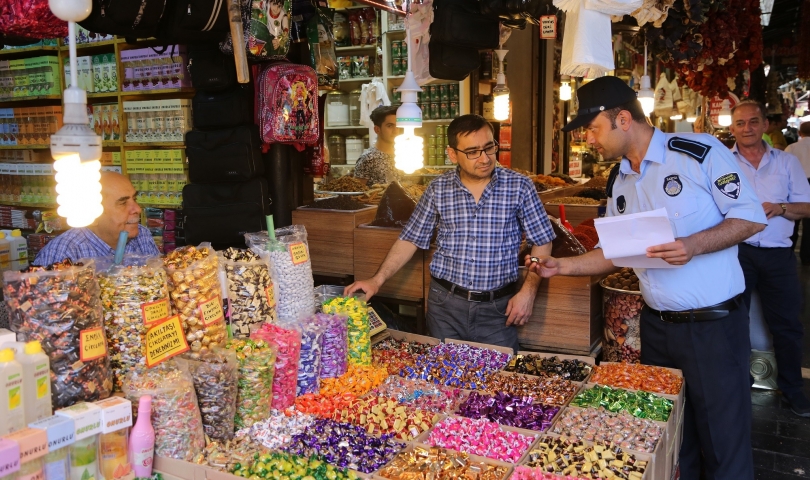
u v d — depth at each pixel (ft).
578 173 28.96
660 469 6.71
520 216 9.85
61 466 4.94
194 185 11.41
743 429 7.98
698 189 7.57
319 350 7.67
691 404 8.55
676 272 7.89
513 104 22.86
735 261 7.95
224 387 6.16
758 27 16.26
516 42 22.54
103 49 16.24
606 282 10.62
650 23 12.03
